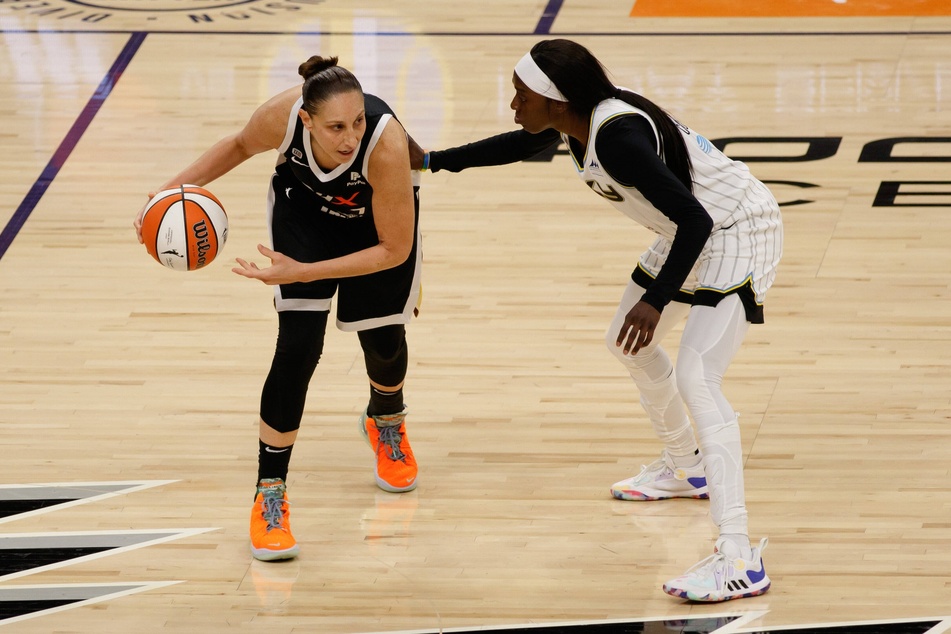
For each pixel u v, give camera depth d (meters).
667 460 13.25
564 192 21.12
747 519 12.18
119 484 13.62
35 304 17.78
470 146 12.56
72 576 12.09
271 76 25.98
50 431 14.65
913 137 22.19
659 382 12.55
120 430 14.67
